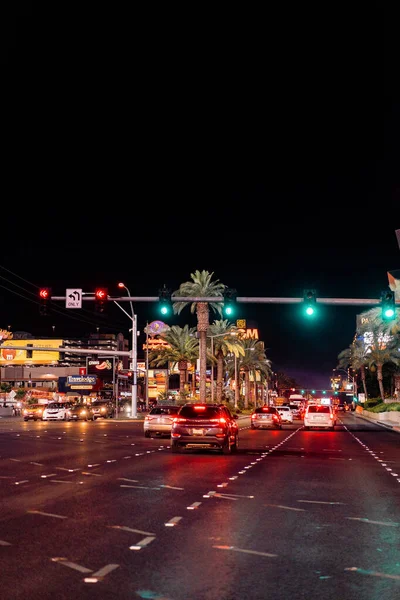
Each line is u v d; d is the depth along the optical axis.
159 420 33.88
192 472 18.22
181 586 6.90
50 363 154.12
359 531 10.03
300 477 17.36
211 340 77.69
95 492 14.04
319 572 7.55
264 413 51.28
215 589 6.81
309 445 31.30
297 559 8.18
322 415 48.41
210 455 24.47
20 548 8.67
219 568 7.68
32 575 7.32
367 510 12.05
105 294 28.70
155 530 9.93
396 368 103.50
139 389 141.88
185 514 11.37
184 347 77.19
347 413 135.75
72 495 13.57
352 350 119.31
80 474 17.48
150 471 18.38
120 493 13.91
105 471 18.28
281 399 134.00
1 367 154.12
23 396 106.12
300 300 28.17
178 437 24.34
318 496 13.80
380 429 52.47
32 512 11.48
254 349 105.62
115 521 10.66
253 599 6.48
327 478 17.22
